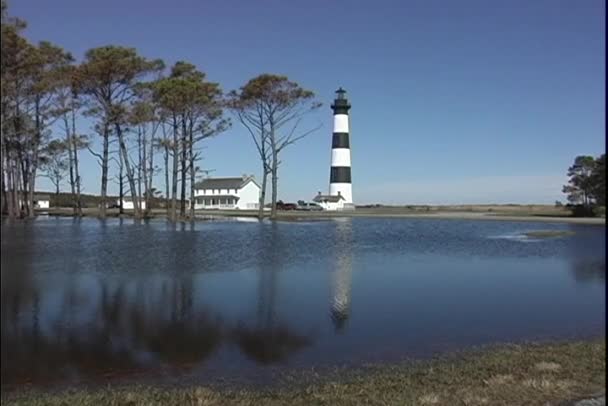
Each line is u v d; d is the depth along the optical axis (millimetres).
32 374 9234
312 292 17969
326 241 38062
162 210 75188
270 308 15039
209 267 23656
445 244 37000
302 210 101438
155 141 59875
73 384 8844
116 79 54031
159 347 11008
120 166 59250
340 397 7816
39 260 22141
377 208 113500
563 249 33062
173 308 14625
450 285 19625
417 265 25453
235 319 13688
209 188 120312
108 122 55656
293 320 13547
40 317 13117
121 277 20156
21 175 49938
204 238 37156
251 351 10906
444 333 12438
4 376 9070
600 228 51125
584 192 63219
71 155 60094
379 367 9641
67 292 16359
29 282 17125
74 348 10719
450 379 8516
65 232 36188
